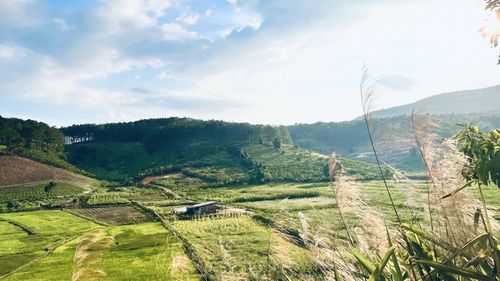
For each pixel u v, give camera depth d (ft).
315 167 479.00
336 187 14.16
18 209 327.88
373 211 14.05
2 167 457.27
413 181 14.47
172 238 143.23
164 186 450.30
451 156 13.41
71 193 407.44
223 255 20.10
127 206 326.65
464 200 12.50
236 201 296.30
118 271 133.39
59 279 142.20
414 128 13.87
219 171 518.78
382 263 11.70
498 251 11.53
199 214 228.84
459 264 12.72
